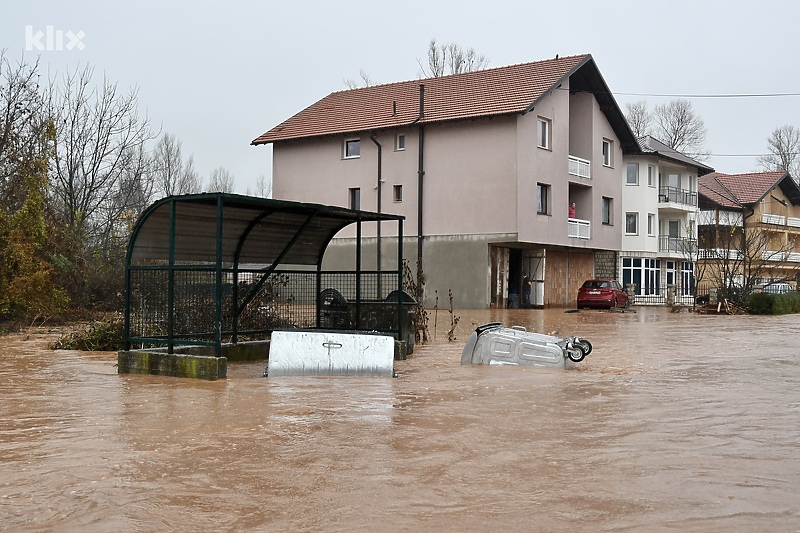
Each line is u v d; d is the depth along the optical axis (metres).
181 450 6.90
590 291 39.53
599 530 4.84
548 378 11.70
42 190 26.78
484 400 9.61
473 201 36.88
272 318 14.95
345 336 12.00
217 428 7.84
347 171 40.81
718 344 18.31
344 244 40.59
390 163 39.34
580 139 43.16
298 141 42.44
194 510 5.25
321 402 9.41
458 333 21.08
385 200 39.47
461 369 12.77
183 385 10.88
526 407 9.11
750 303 35.66
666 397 9.90
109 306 27.53
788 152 88.06
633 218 51.91
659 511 5.21
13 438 7.40
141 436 7.47
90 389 10.55
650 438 7.42
